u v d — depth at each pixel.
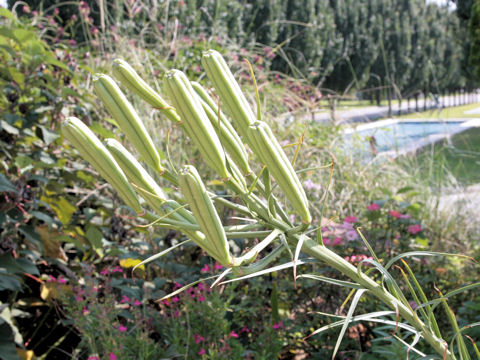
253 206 0.65
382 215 2.73
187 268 2.28
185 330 1.95
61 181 2.38
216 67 0.60
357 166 3.59
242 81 4.24
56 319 2.24
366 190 3.34
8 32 2.00
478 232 3.30
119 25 3.99
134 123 0.60
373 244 2.57
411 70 17.08
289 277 2.50
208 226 0.56
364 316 0.67
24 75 2.15
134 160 0.61
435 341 0.69
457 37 10.53
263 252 2.43
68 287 2.13
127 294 2.08
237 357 1.86
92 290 1.93
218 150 0.61
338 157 3.60
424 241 2.74
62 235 2.06
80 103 2.48
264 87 3.98
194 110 0.59
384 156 4.05
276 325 2.06
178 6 5.68
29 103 2.15
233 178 0.65
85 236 2.36
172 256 2.48
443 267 2.65
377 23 16.17
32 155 2.11
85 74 3.14
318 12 13.80
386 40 16.39
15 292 2.08
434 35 17.42
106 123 2.79
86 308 2.10
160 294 2.17
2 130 2.04
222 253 0.57
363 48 15.86
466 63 10.12
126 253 2.19
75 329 2.23
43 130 2.07
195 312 2.03
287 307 2.61
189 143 2.88
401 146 4.48
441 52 16.84
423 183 3.90
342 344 2.12
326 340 2.26
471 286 0.66
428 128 5.00
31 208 2.07
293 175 0.61
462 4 9.56
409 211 3.01
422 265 2.70
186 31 5.64
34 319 2.22
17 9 5.64
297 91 4.55
